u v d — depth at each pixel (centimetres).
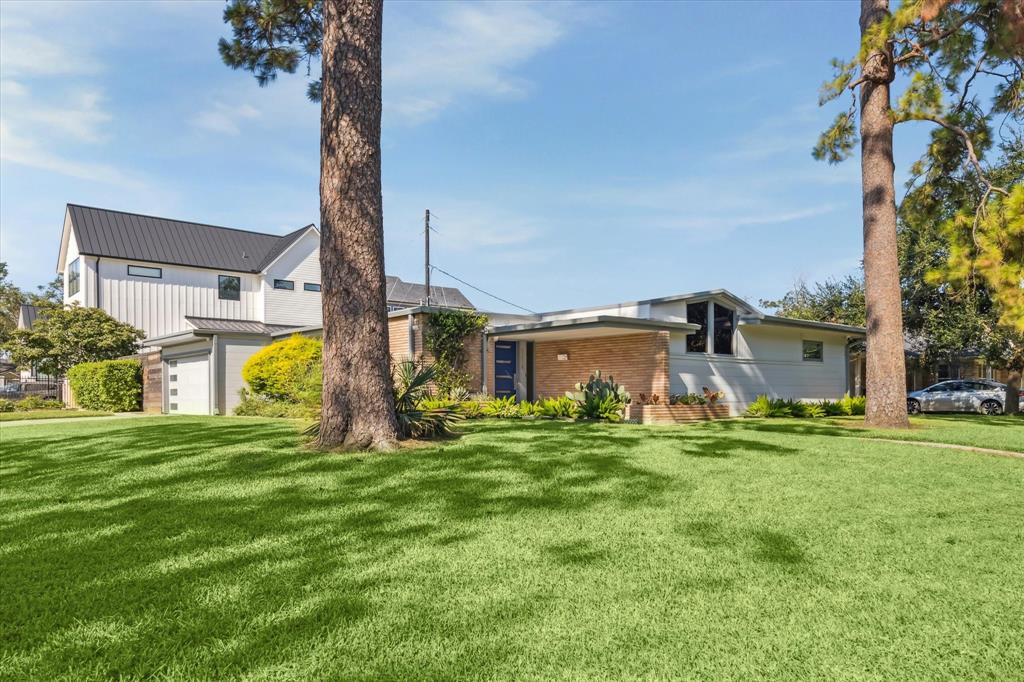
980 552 358
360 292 743
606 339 1603
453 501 480
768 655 230
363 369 739
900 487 540
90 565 330
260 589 295
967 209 1095
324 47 780
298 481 554
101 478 577
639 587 300
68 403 2512
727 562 338
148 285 2639
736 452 741
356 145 755
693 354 1614
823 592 294
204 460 659
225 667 219
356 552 355
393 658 226
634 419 1348
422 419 827
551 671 217
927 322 2236
